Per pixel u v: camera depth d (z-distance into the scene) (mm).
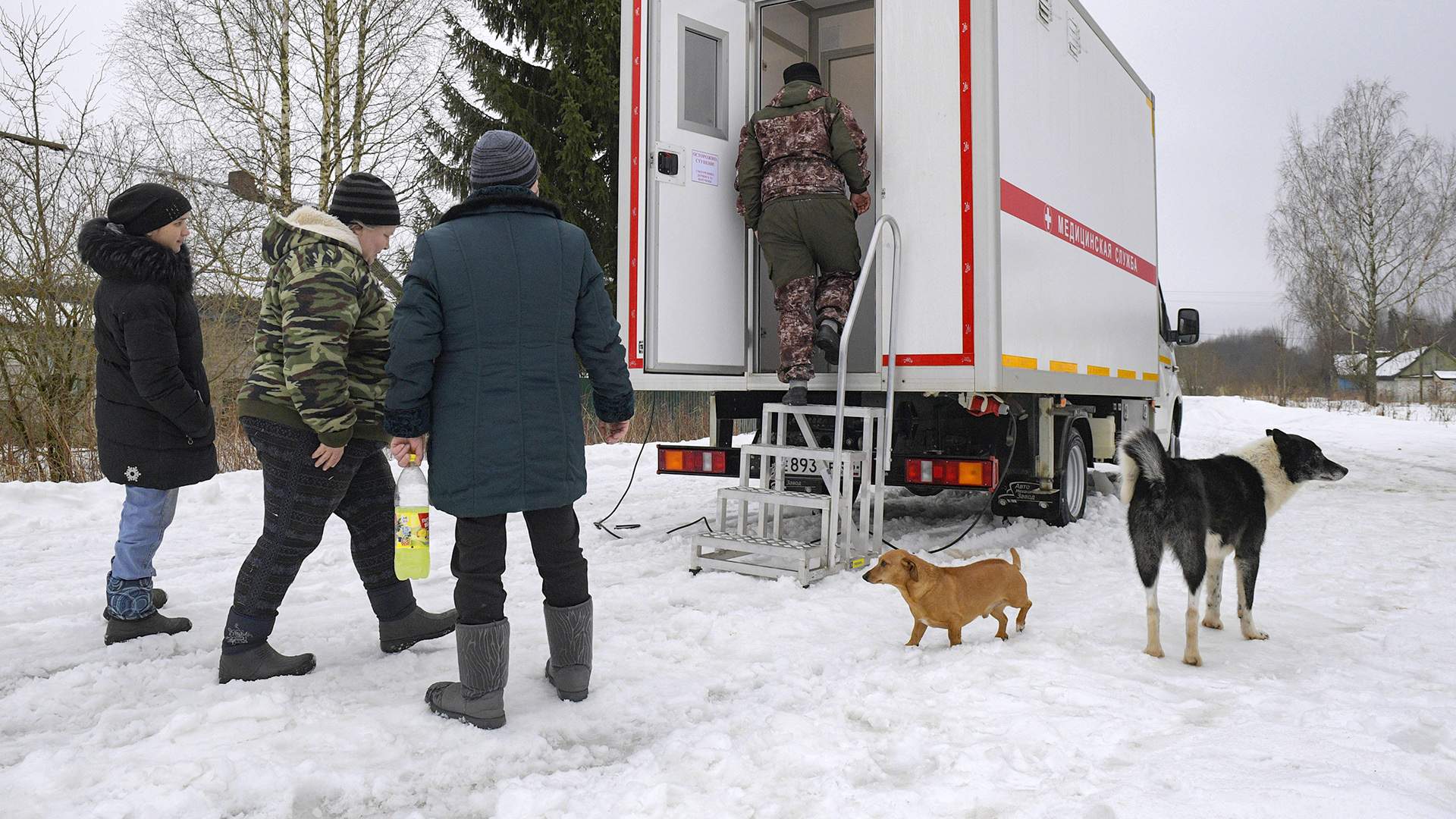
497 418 2670
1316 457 3793
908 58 5133
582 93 16641
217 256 12305
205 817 2174
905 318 5125
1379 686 3072
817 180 5172
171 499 3744
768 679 3270
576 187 16469
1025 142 5383
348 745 2607
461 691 2805
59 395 9695
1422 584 4723
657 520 6973
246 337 11750
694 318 5586
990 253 4898
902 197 5133
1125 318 7676
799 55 7129
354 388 3205
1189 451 14969
